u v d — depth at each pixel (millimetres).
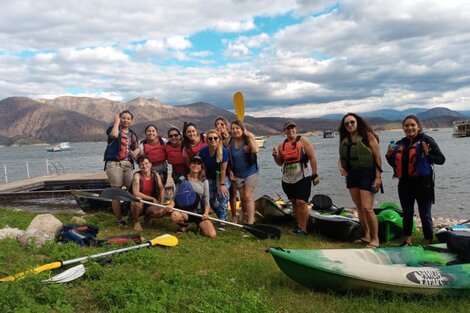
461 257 3928
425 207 5270
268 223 7000
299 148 5836
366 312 3186
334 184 17250
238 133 5887
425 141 5012
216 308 3004
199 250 5004
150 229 6203
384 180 18094
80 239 4949
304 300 3434
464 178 18297
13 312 2709
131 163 6352
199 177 5922
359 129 5117
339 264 3477
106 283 3488
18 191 10617
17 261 4133
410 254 4082
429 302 3342
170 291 3316
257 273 4098
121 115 6230
